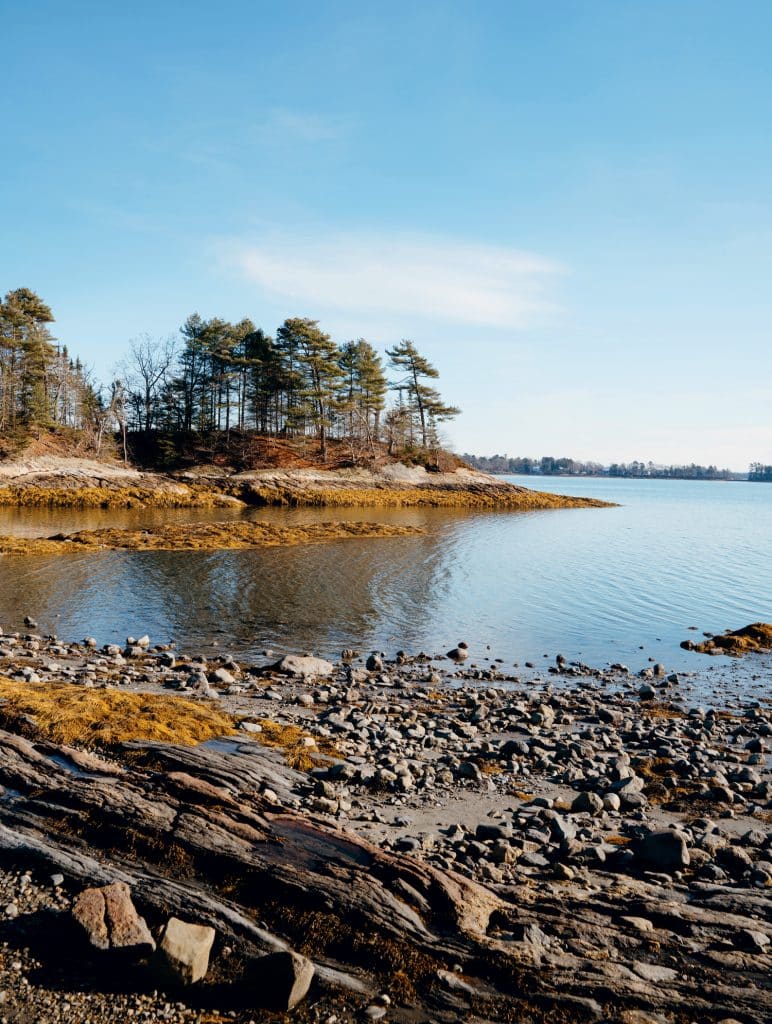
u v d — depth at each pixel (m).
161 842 8.12
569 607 29.47
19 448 78.75
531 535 58.19
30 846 8.05
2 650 19.17
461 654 21.33
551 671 20.31
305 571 34.94
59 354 96.88
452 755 12.67
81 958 6.64
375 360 106.94
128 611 25.36
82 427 96.88
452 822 9.84
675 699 17.81
